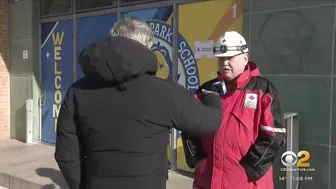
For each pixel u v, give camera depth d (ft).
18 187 17.46
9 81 26.21
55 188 16.10
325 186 12.54
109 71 5.78
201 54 16.60
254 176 7.93
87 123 6.16
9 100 26.32
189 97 6.23
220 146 8.16
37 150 22.95
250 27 14.32
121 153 5.99
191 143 8.59
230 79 8.38
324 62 12.40
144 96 6.03
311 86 12.75
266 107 7.87
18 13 25.16
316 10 12.48
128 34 6.41
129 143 5.97
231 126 8.09
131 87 6.05
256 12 14.10
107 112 6.05
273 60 13.69
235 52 8.05
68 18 22.68
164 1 17.80
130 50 5.84
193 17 16.80
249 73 8.38
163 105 6.04
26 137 24.93
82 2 21.86
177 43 17.48
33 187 16.79
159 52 18.29
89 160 6.26
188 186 15.79
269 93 8.07
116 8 20.04
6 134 26.35
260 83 8.28
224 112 8.22
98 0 20.99
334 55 12.16
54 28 23.73
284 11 13.29
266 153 7.79
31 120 24.77
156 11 18.29
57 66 23.73
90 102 6.15
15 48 25.63
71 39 22.72
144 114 5.98
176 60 17.56
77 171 6.42
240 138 7.98
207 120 6.15
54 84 24.04
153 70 6.18
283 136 7.91
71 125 6.35
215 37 16.05
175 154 17.70
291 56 13.19
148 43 6.55
